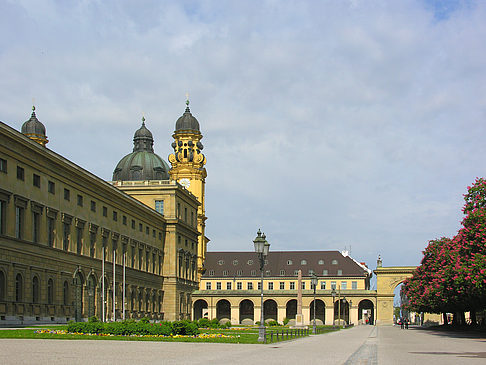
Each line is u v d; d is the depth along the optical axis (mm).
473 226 68938
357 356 38250
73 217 88938
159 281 129875
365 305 198000
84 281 91625
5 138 70312
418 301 109438
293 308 179250
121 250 107875
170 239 133375
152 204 133750
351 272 185875
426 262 104875
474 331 93938
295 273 187000
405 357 37688
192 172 170625
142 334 55562
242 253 194625
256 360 32625
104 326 55531
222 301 181500
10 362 27922
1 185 69375
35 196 77500
